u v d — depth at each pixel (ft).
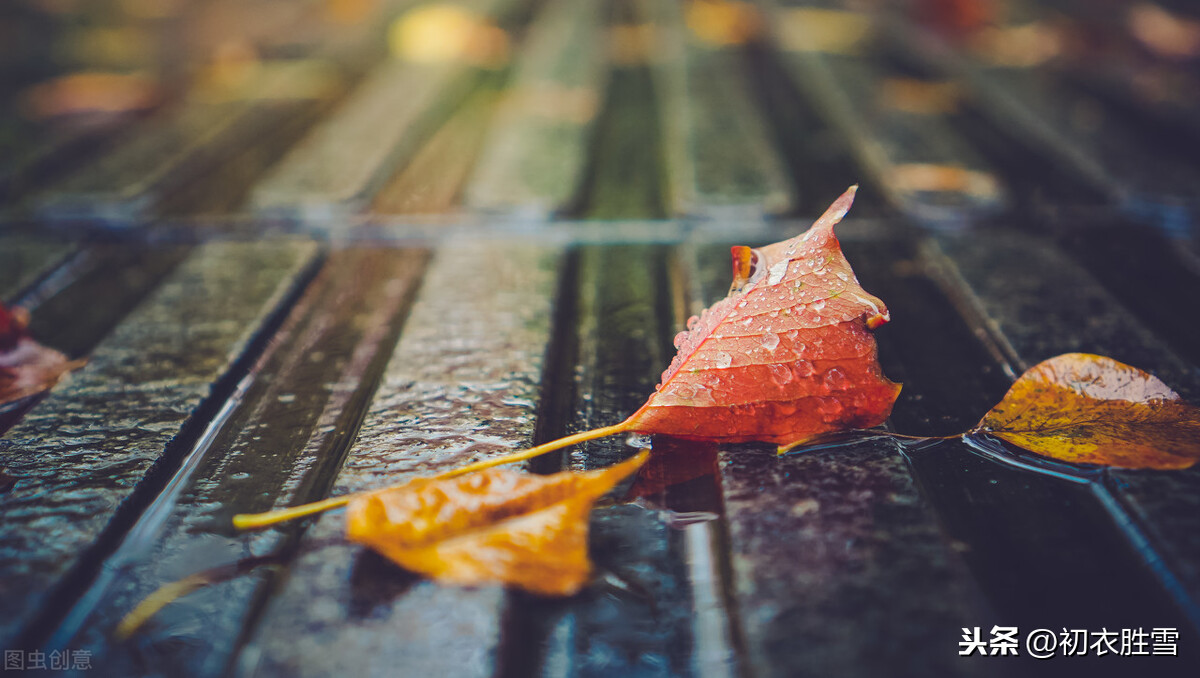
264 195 1.59
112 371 1.16
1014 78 2.51
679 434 1.01
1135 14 3.37
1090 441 1.00
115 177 1.72
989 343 1.21
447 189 1.69
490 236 1.48
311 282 1.37
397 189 1.69
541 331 1.22
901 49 2.94
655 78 2.55
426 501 0.93
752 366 1.00
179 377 1.15
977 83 2.47
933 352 1.19
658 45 2.94
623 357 1.19
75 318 1.30
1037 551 0.95
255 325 1.24
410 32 3.14
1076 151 1.83
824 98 2.32
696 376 1.01
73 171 1.82
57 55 2.92
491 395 1.11
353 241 1.48
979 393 1.12
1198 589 0.91
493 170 1.73
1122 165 1.72
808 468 1.00
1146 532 0.95
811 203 1.59
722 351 1.01
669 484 1.01
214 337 1.22
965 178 1.66
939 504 0.98
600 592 0.93
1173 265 1.38
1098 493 0.99
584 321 1.26
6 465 1.03
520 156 1.82
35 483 1.01
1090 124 2.04
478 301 1.29
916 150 1.84
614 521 0.98
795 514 0.96
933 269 1.37
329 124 2.08
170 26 3.41
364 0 3.65
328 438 1.08
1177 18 3.28
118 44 3.10
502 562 0.91
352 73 2.63
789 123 2.11
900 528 0.95
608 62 2.74
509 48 2.92
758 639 0.87
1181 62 2.72
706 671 0.88
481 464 0.98
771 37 3.09
